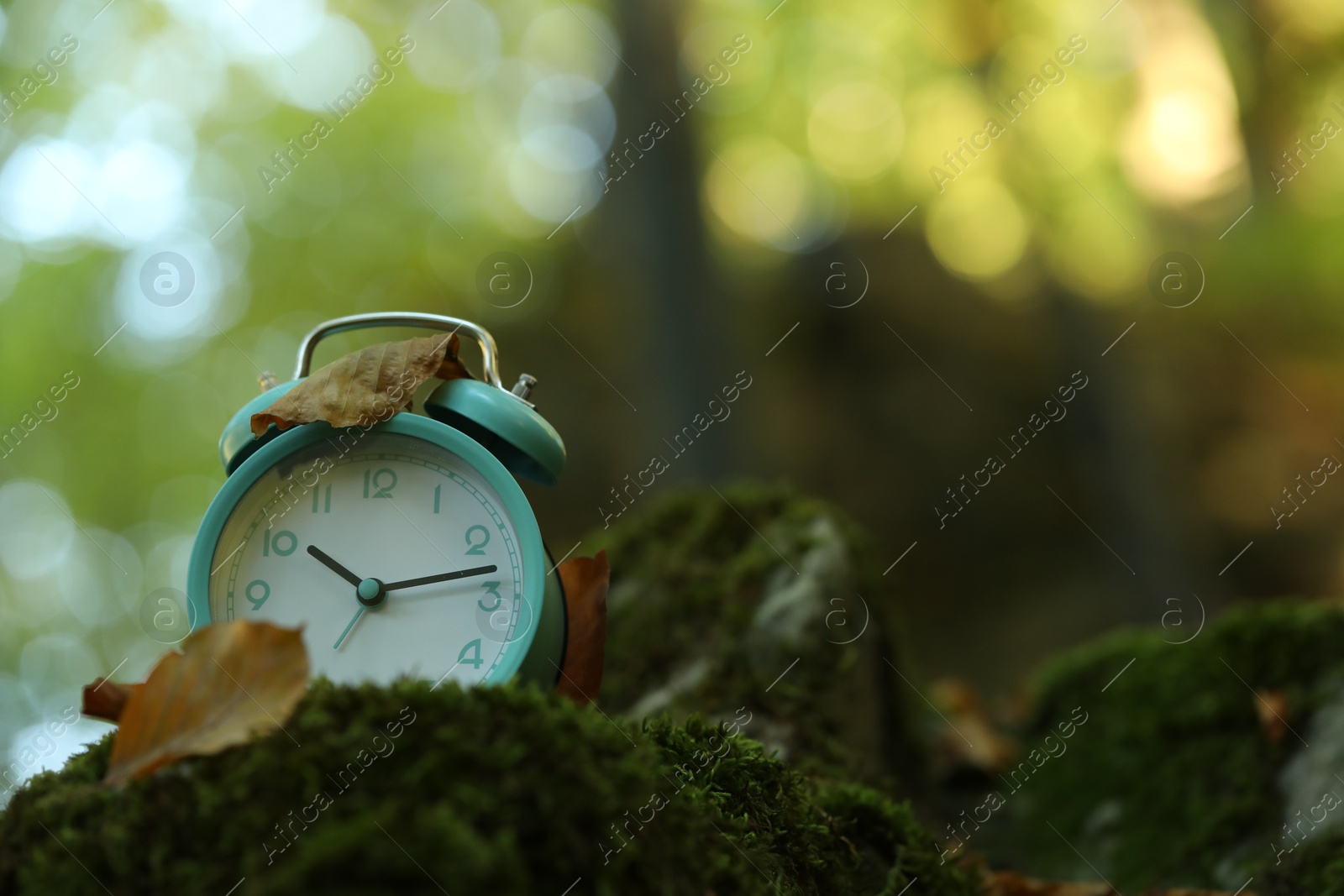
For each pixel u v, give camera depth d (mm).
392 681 1129
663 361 6371
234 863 941
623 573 2582
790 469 8992
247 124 7738
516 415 1314
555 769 986
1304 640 2266
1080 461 8930
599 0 7258
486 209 9039
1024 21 8281
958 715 2834
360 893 850
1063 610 8430
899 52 8609
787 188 9641
